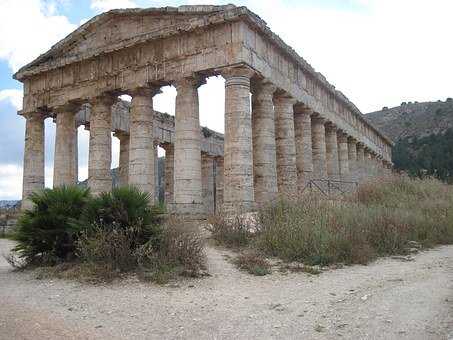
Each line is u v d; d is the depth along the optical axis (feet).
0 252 62.69
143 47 94.53
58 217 45.21
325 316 27.50
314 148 118.83
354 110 148.66
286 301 31.58
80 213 46.32
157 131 133.80
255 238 53.31
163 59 91.30
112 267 40.27
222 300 32.19
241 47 82.12
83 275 39.45
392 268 42.96
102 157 98.53
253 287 36.14
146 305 31.12
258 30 87.40
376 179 91.20
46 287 36.94
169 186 143.43
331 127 130.41
